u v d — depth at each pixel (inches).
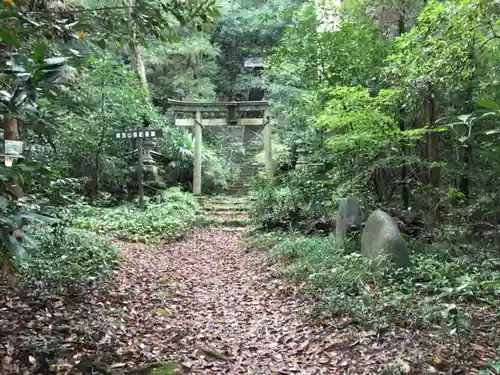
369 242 207.8
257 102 512.1
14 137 131.7
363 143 271.7
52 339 121.5
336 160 325.4
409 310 144.9
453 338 125.3
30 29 99.1
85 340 126.8
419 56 234.8
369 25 308.7
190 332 154.7
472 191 273.6
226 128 746.2
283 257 251.4
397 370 112.3
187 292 209.8
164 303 185.6
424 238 238.7
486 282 166.7
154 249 303.7
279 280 216.2
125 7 128.0
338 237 248.4
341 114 266.5
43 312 139.9
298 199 349.1
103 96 381.1
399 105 278.8
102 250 229.9
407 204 295.1
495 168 253.6
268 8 682.8
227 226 416.2
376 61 305.7
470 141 232.5
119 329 143.8
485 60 228.4
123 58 571.2
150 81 687.7
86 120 363.3
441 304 142.8
